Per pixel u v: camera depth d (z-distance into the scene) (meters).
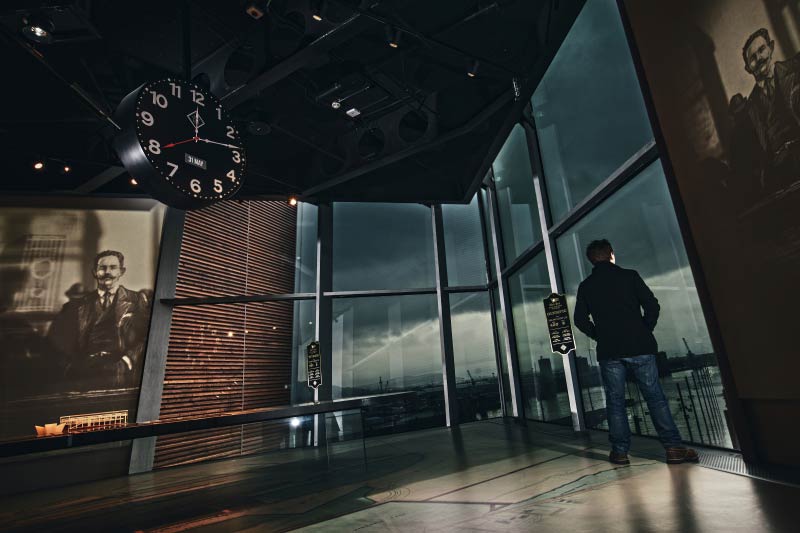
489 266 7.56
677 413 3.12
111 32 3.75
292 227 7.92
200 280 6.40
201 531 2.19
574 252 4.58
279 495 2.91
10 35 3.22
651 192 3.31
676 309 3.09
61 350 5.45
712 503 1.59
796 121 1.84
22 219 5.61
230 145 3.46
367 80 4.46
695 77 2.44
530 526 1.58
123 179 5.95
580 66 4.34
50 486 4.82
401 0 3.81
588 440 3.88
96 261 5.85
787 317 1.95
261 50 4.15
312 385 6.68
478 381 7.18
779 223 1.96
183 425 3.59
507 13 4.12
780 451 2.07
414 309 7.40
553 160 4.99
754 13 2.04
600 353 2.74
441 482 2.74
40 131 4.57
